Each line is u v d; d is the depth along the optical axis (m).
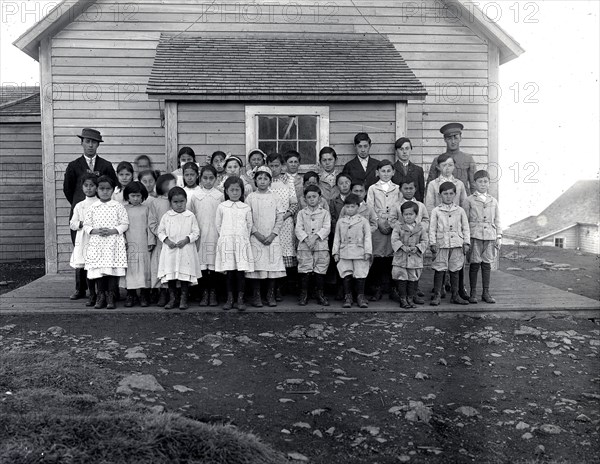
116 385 5.75
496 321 8.29
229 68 10.71
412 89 10.41
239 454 4.55
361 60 11.23
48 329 7.40
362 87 10.37
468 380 6.27
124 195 8.45
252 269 8.25
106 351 6.64
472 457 4.79
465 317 8.38
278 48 11.53
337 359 6.71
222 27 11.95
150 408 5.21
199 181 8.91
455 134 9.81
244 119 10.41
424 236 8.57
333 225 9.09
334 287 10.04
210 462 4.45
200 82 10.22
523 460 4.77
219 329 7.60
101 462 4.30
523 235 36.22
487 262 8.90
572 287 12.34
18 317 8.07
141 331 7.46
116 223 8.20
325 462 4.65
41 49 11.67
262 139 10.48
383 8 12.13
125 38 11.80
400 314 8.42
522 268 15.41
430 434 5.14
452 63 12.19
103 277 8.34
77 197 9.38
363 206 8.87
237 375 6.18
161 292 8.58
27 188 16.53
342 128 10.60
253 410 5.42
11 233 16.58
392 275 8.64
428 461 4.71
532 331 7.72
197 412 5.31
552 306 8.62
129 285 8.33
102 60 11.77
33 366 5.94
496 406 5.68
